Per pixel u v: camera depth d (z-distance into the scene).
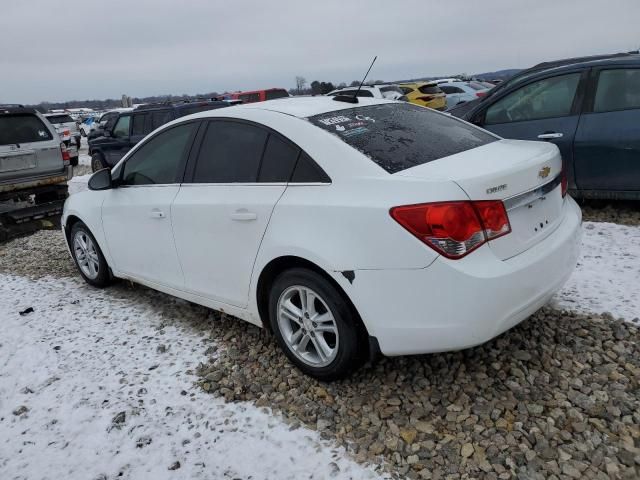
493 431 2.48
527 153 2.92
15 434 2.80
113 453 2.59
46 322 4.13
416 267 2.42
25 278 5.34
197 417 2.79
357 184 2.64
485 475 2.24
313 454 2.45
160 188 3.77
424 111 3.64
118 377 3.24
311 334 2.93
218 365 3.28
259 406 2.84
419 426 2.55
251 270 3.13
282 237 2.86
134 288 4.75
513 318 2.53
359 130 2.99
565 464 2.25
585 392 2.69
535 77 5.68
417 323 2.49
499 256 2.48
